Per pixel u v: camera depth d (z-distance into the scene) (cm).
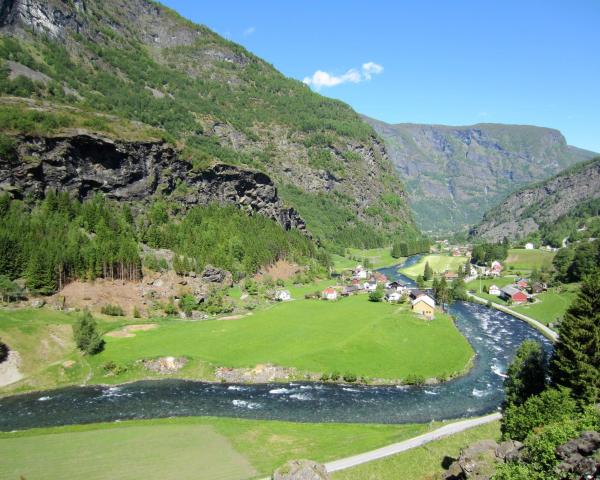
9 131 16500
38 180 16662
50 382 9781
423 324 13088
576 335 6122
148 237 17500
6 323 11112
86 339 10875
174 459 6334
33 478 5778
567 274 19012
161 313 14100
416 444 6531
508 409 6000
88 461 6256
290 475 4391
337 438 7050
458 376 10019
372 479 5547
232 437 7112
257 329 12756
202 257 17625
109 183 18788
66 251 14125
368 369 10094
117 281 14788
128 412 8375
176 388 9562
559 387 5938
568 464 3316
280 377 9925
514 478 3494
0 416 8238
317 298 17250
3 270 12950
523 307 16412
